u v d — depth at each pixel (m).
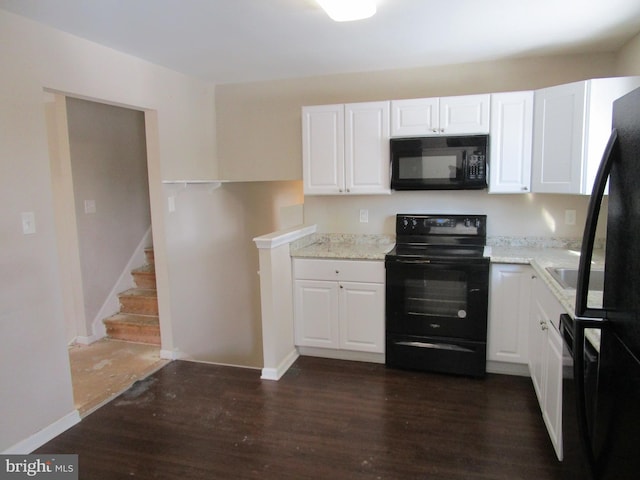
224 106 4.19
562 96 2.93
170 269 3.62
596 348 1.34
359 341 3.45
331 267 3.43
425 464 2.27
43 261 2.50
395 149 3.38
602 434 1.15
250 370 3.43
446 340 3.22
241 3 2.28
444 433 2.54
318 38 2.87
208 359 4.21
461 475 2.19
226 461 2.33
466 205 3.65
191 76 3.83
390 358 3.37
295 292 3.54
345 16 2.34
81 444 2.50
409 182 3.39
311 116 3.59
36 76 2.48
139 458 2.37
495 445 2.41
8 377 2.32
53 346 2.56
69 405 2.66
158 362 3.60
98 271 4.11
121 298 4.29
